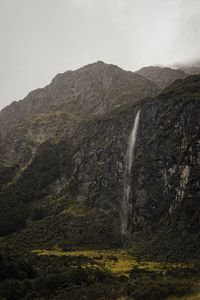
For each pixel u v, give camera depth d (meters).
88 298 85.06
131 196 181.62
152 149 179.00
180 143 163.50
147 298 81.19
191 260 126.25
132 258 143.12
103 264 126.31
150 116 193.12
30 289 92.75
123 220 181.62
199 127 158.00
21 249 165.00
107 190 199.75
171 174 162.38
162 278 97.94
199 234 135.25
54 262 123.19
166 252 138.75
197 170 151.50
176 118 172.12
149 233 160.38
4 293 89.62
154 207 165.88
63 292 90.44
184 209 148.75
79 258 136.12
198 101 163.62
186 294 82.12
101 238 178.25
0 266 100.69
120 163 199.62
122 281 98.19
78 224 190.75
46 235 186.25
